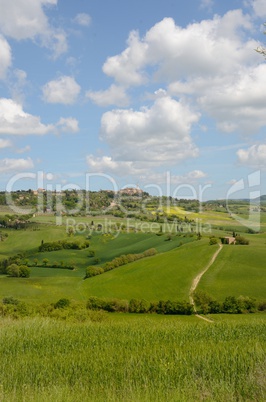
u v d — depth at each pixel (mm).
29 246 132250
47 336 14781
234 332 15375
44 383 9078
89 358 10922
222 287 90562
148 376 9172
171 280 97438
